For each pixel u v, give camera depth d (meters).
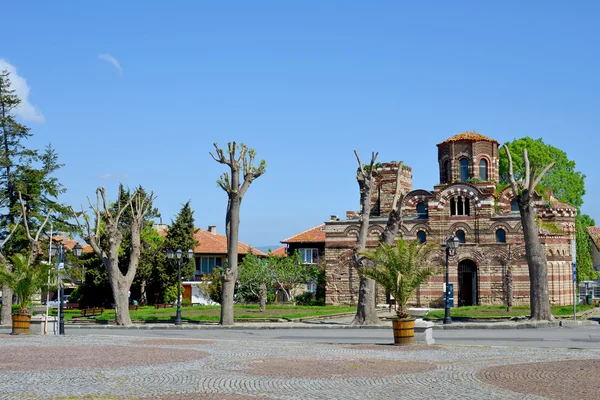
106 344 34.59
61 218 68.25
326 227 74.25
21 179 65.94
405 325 32.53
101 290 78.88
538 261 47.03
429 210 70.19
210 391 19.72
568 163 101.19
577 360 26.00
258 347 32.53
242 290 81.94
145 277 81.94
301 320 53.78
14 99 67.50
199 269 96.69
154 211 86.19
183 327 50.34
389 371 23.50
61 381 21.58
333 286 73.50
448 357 27.47
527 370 23.44
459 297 68.69
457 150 74.25
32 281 42.06
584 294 77.81
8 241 64.25
